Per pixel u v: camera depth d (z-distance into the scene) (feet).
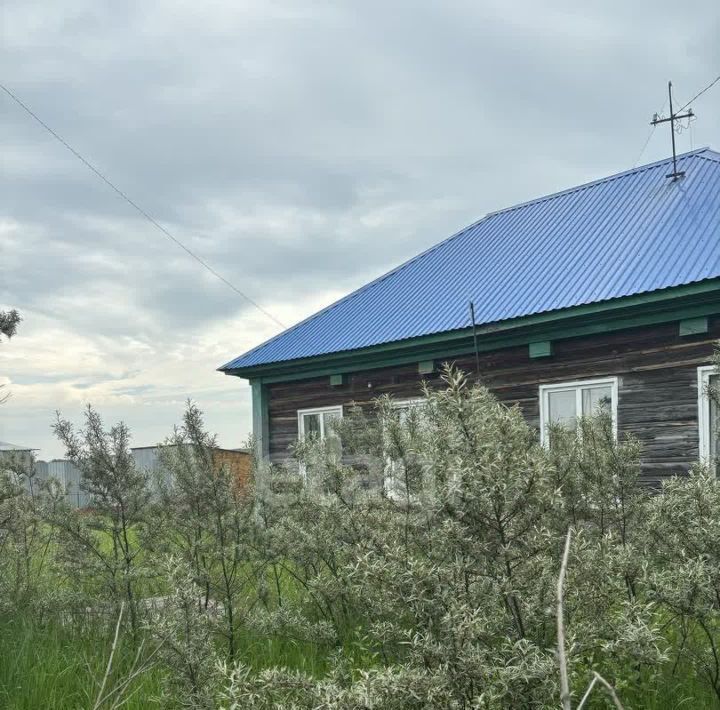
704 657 13.08
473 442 10.09
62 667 17.48
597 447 16.51
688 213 40.04
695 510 12.14
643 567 12.00
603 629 10.32
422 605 9.96
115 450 20.72
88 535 20.57
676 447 33.73
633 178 49.62
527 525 10.15
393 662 13.08
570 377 37.47
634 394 35.29
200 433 19.35
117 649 17.12
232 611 18.54
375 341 43.57
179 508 19.75
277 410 50.93
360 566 10.75
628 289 34.14
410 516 14.69
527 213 53.88
